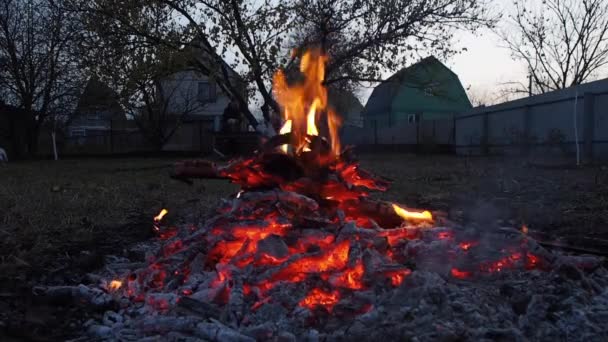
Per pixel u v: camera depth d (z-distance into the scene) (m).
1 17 26.42
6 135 28.72
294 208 3.58
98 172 14.23
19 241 4.94
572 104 17.78
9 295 3.34
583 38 26.75
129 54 14.60
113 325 2.83
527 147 19.17
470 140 25.11
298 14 14.61
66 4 15.55
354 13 15.05
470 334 2.32
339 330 2.51
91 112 27.73
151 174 13.16
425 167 15.06
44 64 27.06
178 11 14.21
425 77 16.80
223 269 3.08
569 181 9.89
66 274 3.90
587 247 4.39
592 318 2.46
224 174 3.90
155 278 3.38
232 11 14.00
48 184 10.45
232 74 15.38
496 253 3.15
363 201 3.96
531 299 2.61
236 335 2.46
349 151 4.06
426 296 2.58
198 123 29.14
